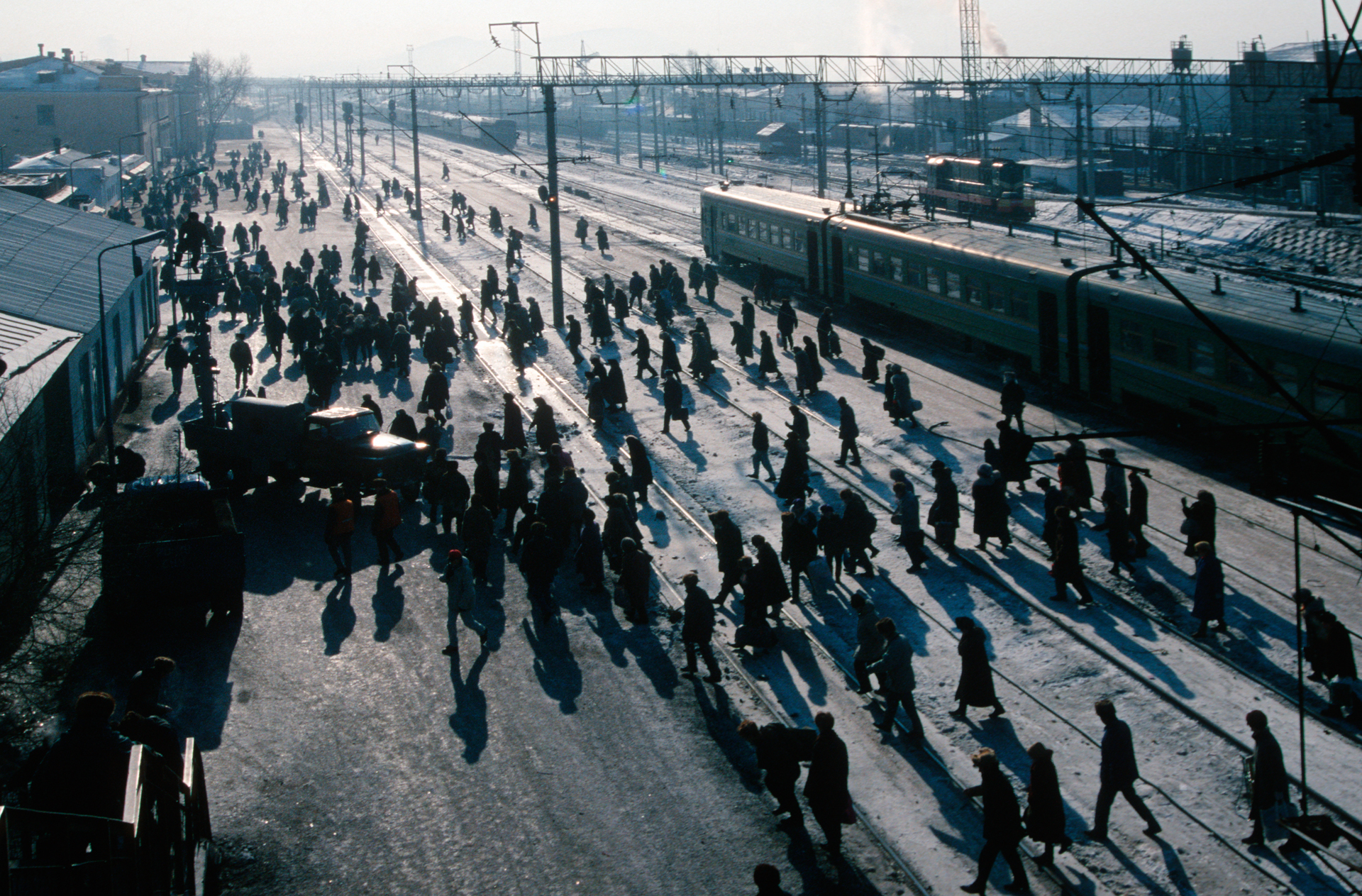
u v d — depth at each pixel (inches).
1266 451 373.4
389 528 713.0
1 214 1280.8
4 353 757.3
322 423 840.3
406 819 448.8
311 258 1785.2
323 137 6397.6
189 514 690.2
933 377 1163.3
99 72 4894.2
